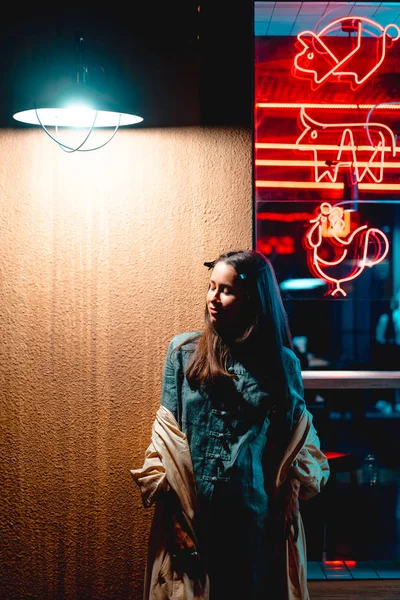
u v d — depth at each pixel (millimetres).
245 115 2805
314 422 4363
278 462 2250
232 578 2156
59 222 2807
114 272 2812
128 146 2811
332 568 3379
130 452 2816
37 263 2803
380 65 3385
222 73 2803
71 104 2295
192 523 2195
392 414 4703
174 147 2812
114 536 2820
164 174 2811
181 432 2250
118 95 2465
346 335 4086
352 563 3459
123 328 2812
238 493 2152
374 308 4090
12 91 2793
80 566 2818
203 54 2805
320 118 3672
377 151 3666
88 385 2811
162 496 2248
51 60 2795
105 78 2598
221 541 2158
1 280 2797
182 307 2812
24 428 2803
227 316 2217
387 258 4094
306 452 2344
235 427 2195
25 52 2793
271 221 3785
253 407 2199
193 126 2811
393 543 3744
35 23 2791
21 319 2803
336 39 3479
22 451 2803
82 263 2809
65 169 2805
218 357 2236
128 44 2805
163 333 2812
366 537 3848
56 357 2807
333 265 3674
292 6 3086
